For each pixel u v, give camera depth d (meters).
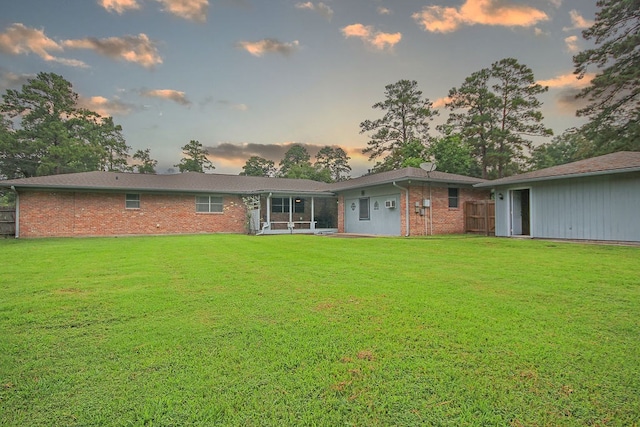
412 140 35.38
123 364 2.60
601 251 8.84
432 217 16.16
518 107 31.91
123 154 42.91
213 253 9.12
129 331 3.29
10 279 5.70
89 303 4.23
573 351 2.74
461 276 5.71
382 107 37.84
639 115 21.50
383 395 2.16
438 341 2.97
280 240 13.12
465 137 34.16
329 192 20.80
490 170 34.38
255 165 55.31
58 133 31.67
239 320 3.57
